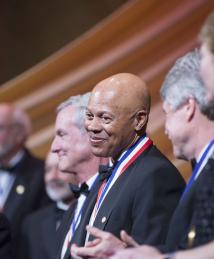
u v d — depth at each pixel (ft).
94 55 53.72
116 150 25.02
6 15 70.38
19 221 45.93
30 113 57.41
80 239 25.72
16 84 57.77
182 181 24.09
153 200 23.31
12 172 47.60
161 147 46.19
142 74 50.31
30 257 40.16
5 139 49.06
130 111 24.73
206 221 19.34
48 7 70.08
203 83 20.86
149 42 50.08
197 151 21.44
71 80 55.31
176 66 22.08
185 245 19.81
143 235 22.89
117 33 52.11
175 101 21.58
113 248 21.47
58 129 29.12
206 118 21.36
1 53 70.33
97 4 68.69
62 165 28.91
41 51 70.08
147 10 50.62
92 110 24.86
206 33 18.54
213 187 19.61
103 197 25.16
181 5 48.80
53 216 40.04
